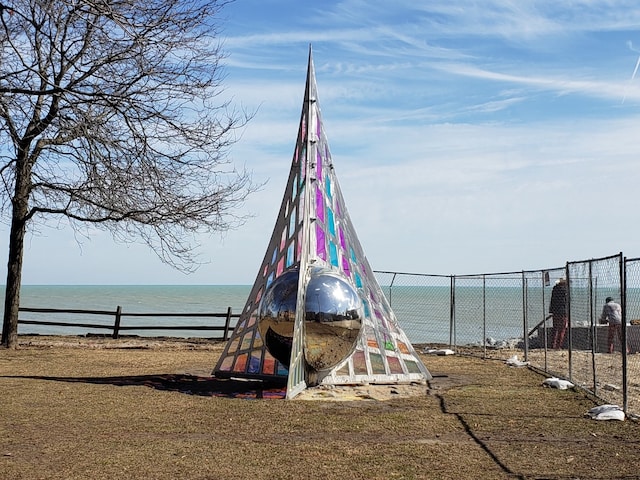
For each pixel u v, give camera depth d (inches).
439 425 428.8
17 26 672.4
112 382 606.5
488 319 1994.3
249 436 395.9
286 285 572.4
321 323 567.8
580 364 773.9
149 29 622.5
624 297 461.1
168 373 677.3
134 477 309.0
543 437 395.2
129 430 408.5
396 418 450.6
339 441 383.6
